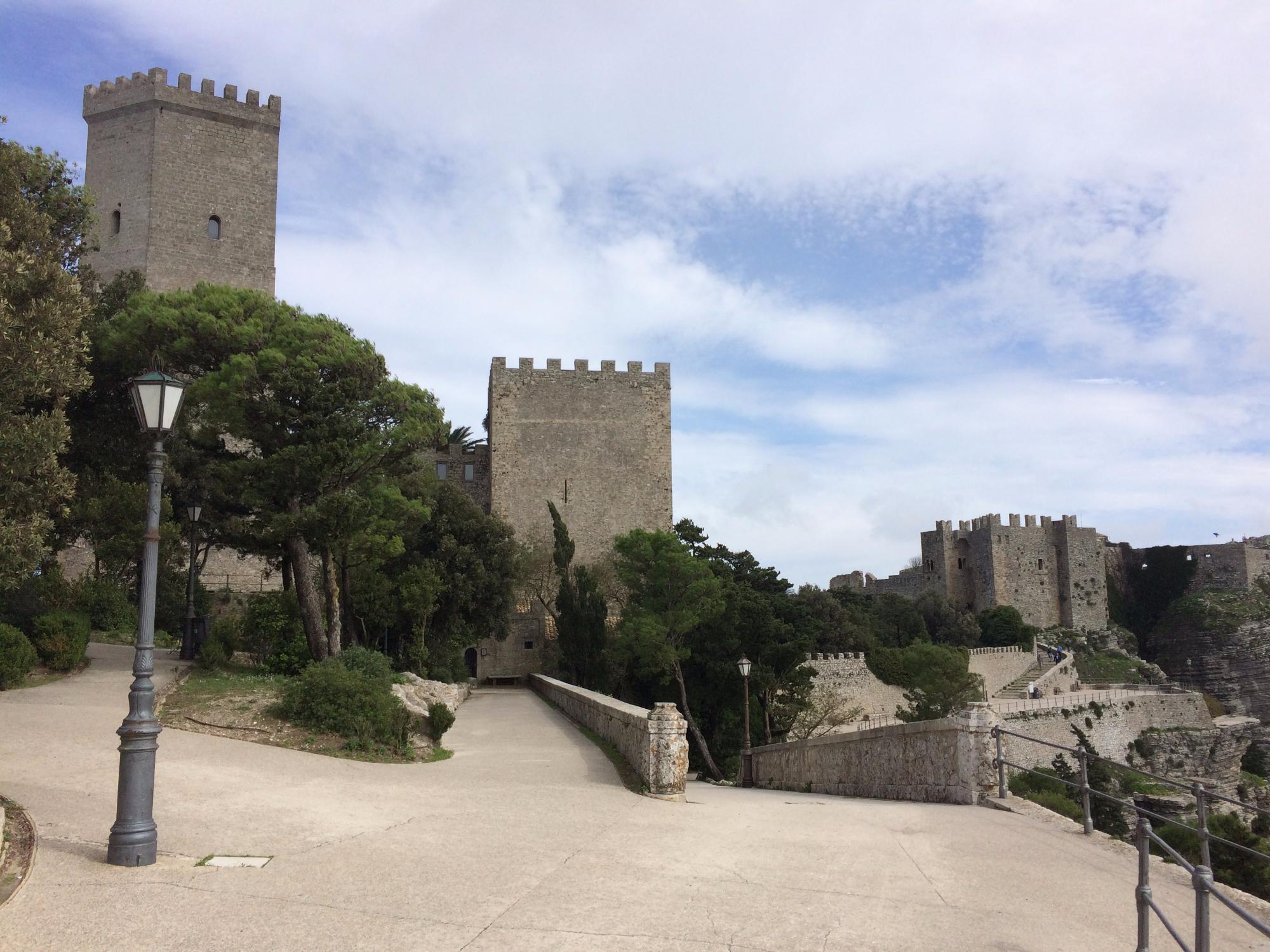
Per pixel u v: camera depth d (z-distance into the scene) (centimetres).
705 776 4278
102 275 5438
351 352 3012
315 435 2752
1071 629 10638
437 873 875
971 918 768
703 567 4953
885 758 1748
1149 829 647
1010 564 10706
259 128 5809
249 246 5709
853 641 7575
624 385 6950
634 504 6825
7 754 1379
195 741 1653
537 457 6775
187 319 2869
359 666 2634
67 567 4366
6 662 2033
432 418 3322
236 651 3139
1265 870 2270
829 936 709
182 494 3534
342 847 970
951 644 8350
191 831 995
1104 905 823
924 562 11175
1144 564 12512
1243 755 7650
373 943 663
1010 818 1267
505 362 6831
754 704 4775
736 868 944
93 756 1398
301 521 2708
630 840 1075
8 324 1511
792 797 1873
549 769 1762
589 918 741
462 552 4622
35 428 1589
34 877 787
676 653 4741
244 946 648
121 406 3120
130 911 711
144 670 893
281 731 1803
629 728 1845
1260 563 11988
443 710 2078
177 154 5553
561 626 5488
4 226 1587
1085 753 1141
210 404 2792
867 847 1061
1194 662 11288
